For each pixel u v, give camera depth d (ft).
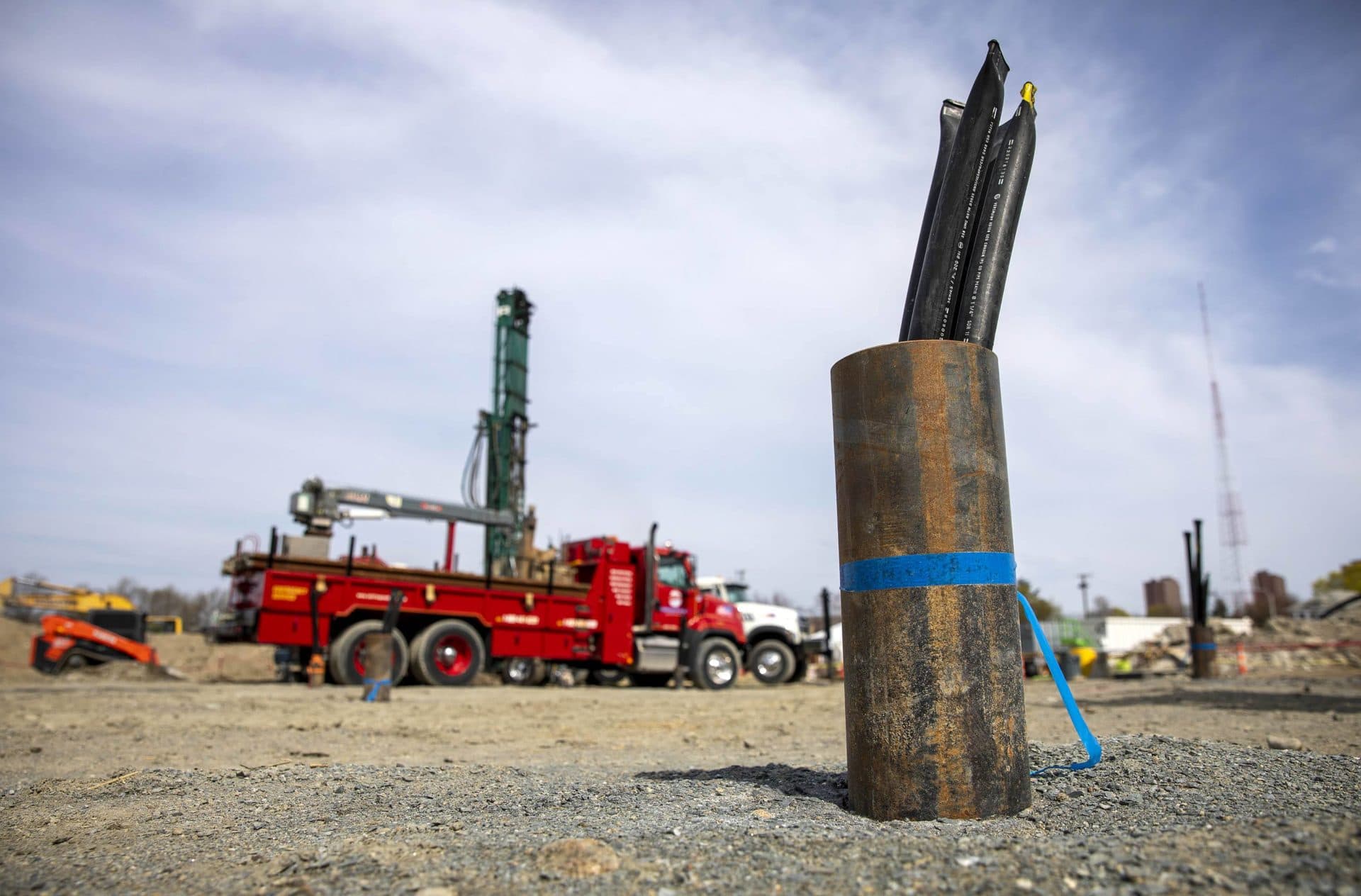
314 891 7.70
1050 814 9.64
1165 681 68.39
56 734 24.82
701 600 62.34
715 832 9.17
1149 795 10.26
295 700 38.55
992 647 9.91
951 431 10.12
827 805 10.99
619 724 30.35
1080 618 153.99
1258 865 6.75
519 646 58.13
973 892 6.78
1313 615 170.81
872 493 10.30
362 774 15.20
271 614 50.24
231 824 11.08
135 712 32.30
